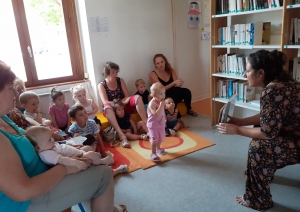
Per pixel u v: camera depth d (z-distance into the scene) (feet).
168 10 12.16
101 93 10.32
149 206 5.88
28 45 9.92
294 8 7.42
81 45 11.09
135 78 11.91
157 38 12.14
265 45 8.21
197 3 13.04
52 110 8.96
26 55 9.97
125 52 11.36
